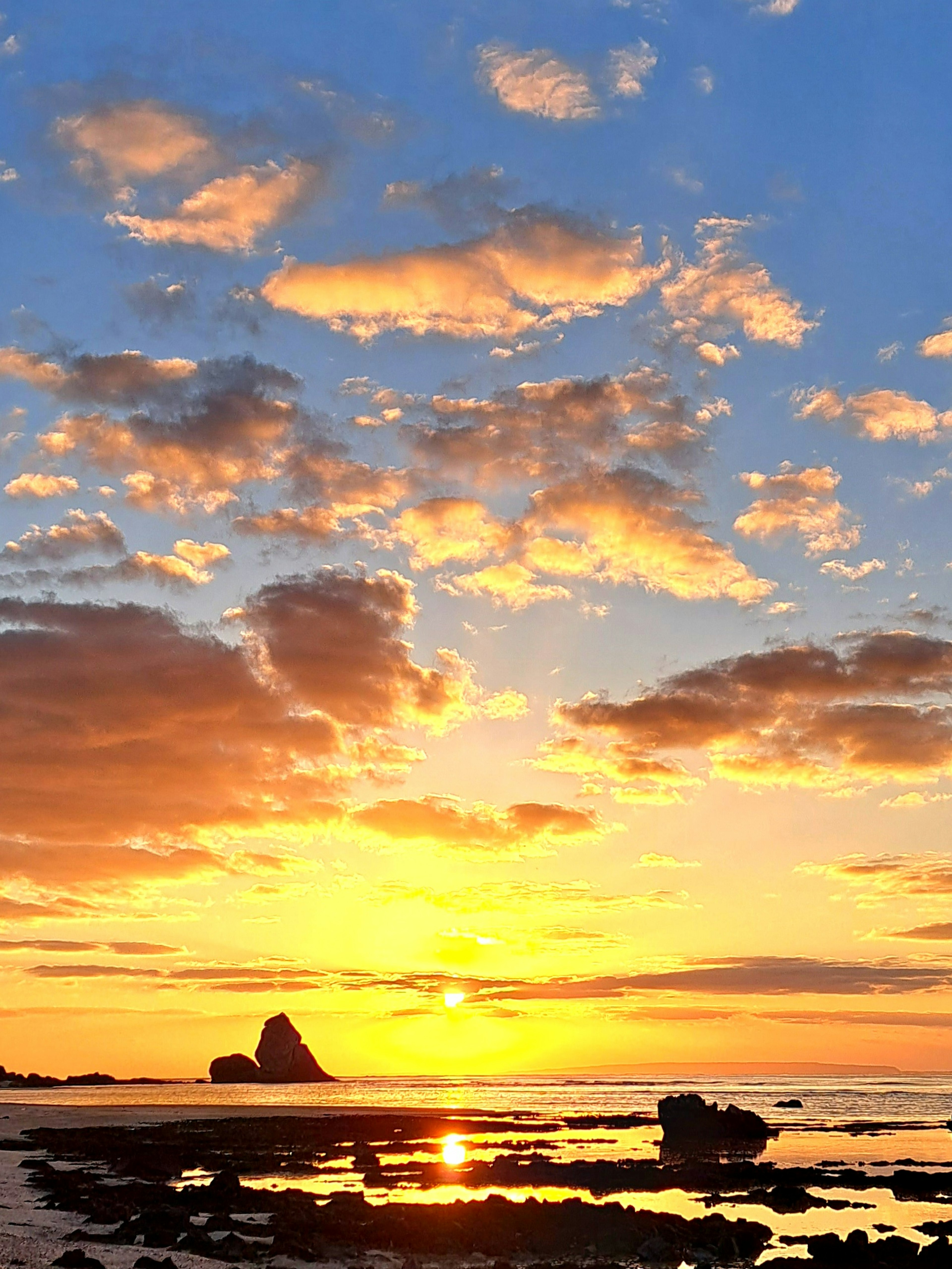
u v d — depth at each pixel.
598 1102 190.50
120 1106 162.75
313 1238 45.31
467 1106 172.12
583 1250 46.38
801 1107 178.50
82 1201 55.03
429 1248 45.25
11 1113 140.38
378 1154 87.25
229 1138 100.62
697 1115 105.00
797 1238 50.62
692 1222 51.25
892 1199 64.94
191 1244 43.53
